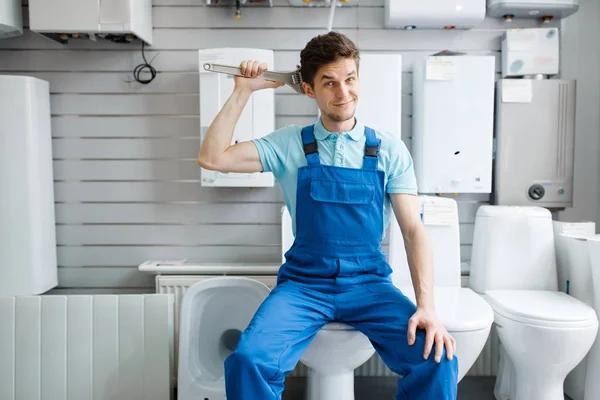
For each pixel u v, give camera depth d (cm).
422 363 136
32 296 209
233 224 251
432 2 229
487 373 249
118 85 246
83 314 206
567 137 239
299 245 160
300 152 158
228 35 245
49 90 243
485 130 234
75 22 215
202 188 250
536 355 183
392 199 160
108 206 250
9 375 206
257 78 153
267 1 238
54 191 249
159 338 205
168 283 233
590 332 179
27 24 243
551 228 222
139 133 248
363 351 162
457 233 218
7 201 218
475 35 247
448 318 167
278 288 158
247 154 155
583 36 250
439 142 234
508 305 192
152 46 245
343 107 145
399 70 226
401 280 215
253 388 130
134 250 252
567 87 238
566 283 223
